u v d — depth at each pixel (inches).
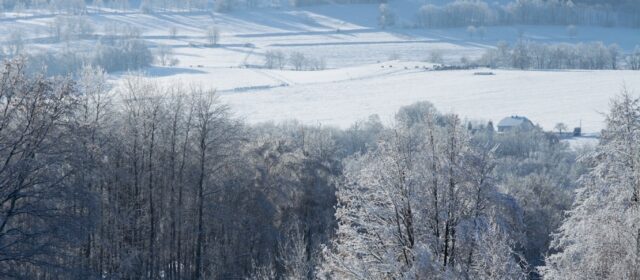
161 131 1780.3
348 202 995.3
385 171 938.7
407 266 892.0
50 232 1234.0
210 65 7155.5
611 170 928.3
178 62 7007.9
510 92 5300.2
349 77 6200.8
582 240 920.3
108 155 1631.4
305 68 7583.7
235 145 1921.8
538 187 2207.2
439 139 954.1
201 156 1803.6
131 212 1615.4
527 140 3516.2
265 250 1891.0
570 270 906.1
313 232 2017.7
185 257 1819.6
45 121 1255.5
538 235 1803.6
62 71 4675.2
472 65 7317.9
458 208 909.8
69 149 1290.6
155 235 1743.4
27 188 1263.5
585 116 4431.6
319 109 4776.1
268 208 1939.0
